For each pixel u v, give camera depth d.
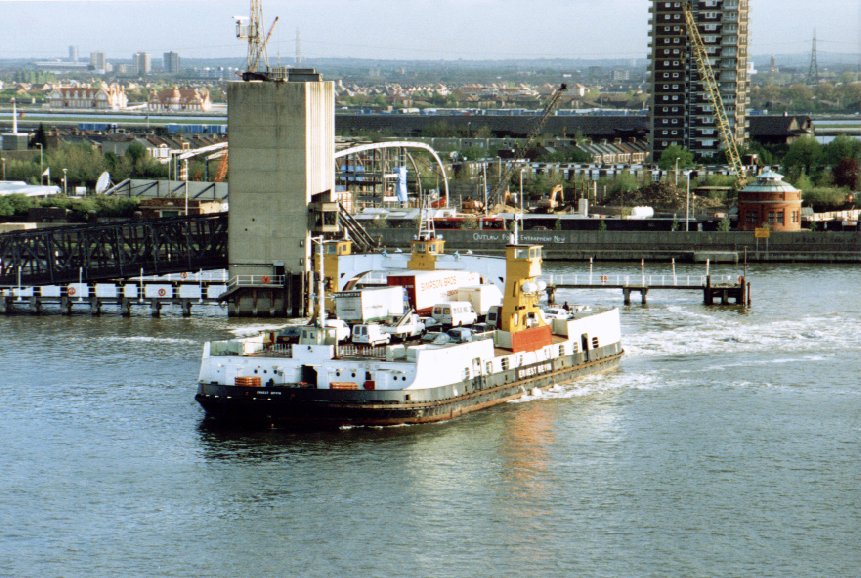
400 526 198.50
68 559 187.50
